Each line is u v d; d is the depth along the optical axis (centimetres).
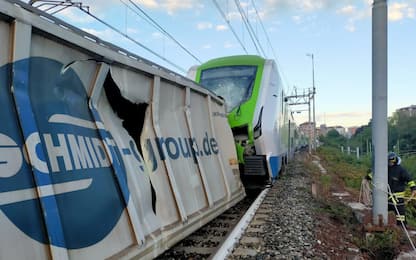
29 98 290
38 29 302
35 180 272
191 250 578
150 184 449
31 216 265
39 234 268
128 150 424
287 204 953
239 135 1059
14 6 278
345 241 696
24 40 286
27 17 289
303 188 1287
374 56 762
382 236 668
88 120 364
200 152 651
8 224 247
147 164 459
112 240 347
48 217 273
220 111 839
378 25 755
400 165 822
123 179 383
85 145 345
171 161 521
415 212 1054
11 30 279
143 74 475
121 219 369
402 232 731
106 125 400
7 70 277
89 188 333
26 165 271
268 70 1179
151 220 433
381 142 751
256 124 1054
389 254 642
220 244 593
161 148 494
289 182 1464
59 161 306
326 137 11675
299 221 754
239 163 1045
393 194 808
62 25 339
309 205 959
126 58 430
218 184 711
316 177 1736
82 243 307
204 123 714
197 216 561
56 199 291
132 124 453
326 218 856
